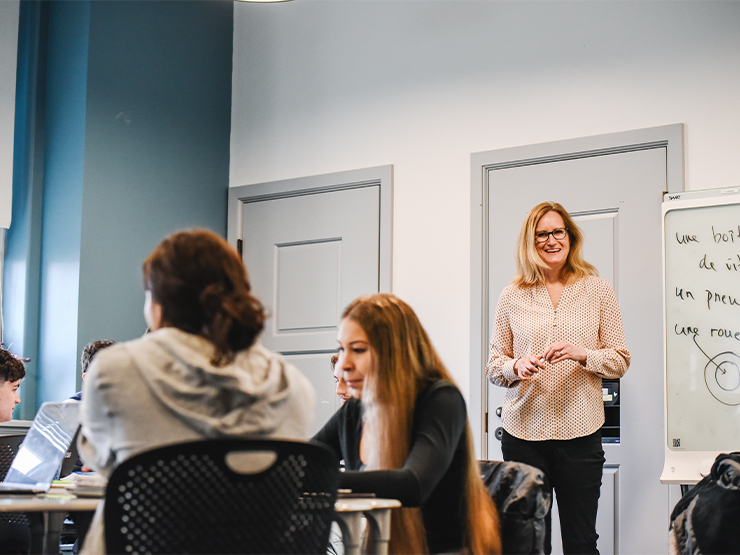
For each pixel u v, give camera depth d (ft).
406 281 13.17
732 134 11.00
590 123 11.99
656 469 10.93
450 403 5.40
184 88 14.66
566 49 12.33
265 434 4.18
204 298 4.07
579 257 9.84
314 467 4.13
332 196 14.16
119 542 3.76
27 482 5.28
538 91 12.46
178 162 14.42
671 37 11.58
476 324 12.41
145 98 13.94
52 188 13.23
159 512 3.76
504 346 9.95
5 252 13.25
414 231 13.23
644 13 11.82
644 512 10.92
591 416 9.19
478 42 13.08
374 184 13.73
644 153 11.57
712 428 9.52
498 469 5.99
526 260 9.82
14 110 13.07
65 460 7.07
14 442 7.00
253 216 15.03
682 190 11.19
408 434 5.38
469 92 13.04
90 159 12.97
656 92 11.58
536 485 5.64
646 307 11.29
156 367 3.97
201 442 3.76
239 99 15.49
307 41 14.84
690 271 9.95
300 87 14.80
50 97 13.52
